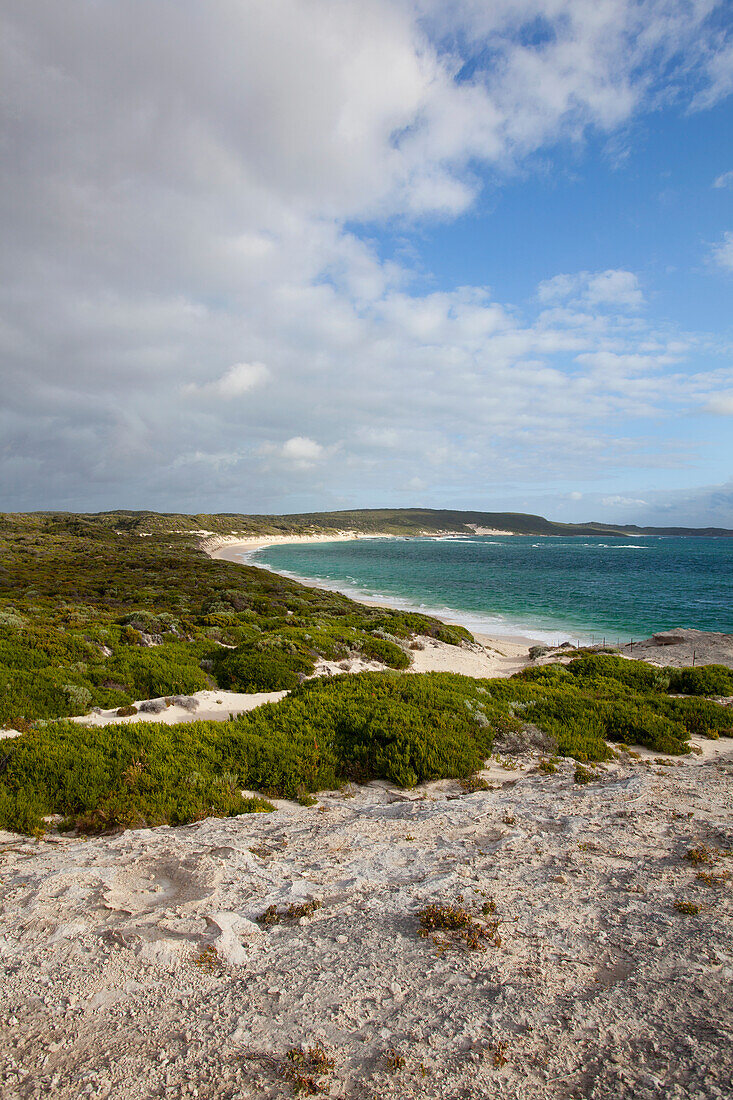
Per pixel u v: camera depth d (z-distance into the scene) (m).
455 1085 2.80
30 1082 2.82
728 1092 2.70
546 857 5.95
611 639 40.97
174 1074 2.89
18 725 12.15
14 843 7.02
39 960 3.88
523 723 13.08
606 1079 2.83
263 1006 3.43
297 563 116.38
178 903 4.80
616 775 10.29
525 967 3.83
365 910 4.74
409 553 156.50
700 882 5.24
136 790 8.57
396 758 10.45
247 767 9.78
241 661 19.31
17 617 23.41
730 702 18.59
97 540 114.62
